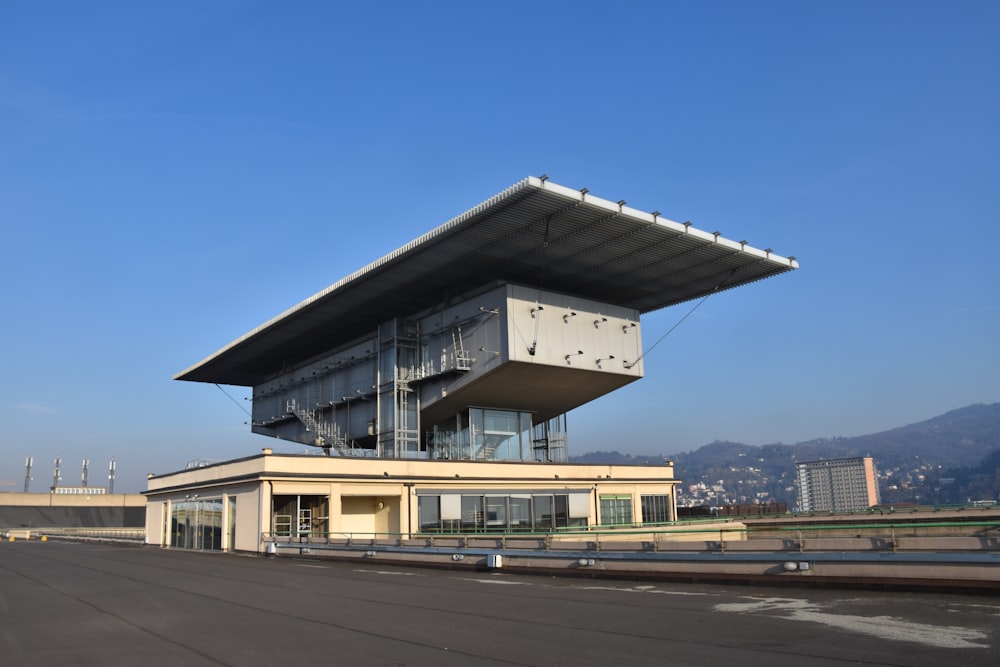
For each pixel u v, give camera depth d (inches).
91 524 4566.9
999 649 426.3
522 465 1859.0
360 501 1692.9
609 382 1924.2
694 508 2696.9
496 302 1761.8
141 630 565.3
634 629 526.3
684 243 1577.3
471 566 1050.7
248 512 1566.2
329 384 2362.2
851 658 413.7
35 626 594.2
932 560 647.8
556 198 1346.0
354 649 473.4
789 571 727.1
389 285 1818.4
